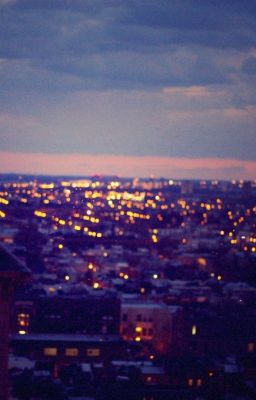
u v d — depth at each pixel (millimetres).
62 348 192750
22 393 140125
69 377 160875
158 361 178000
